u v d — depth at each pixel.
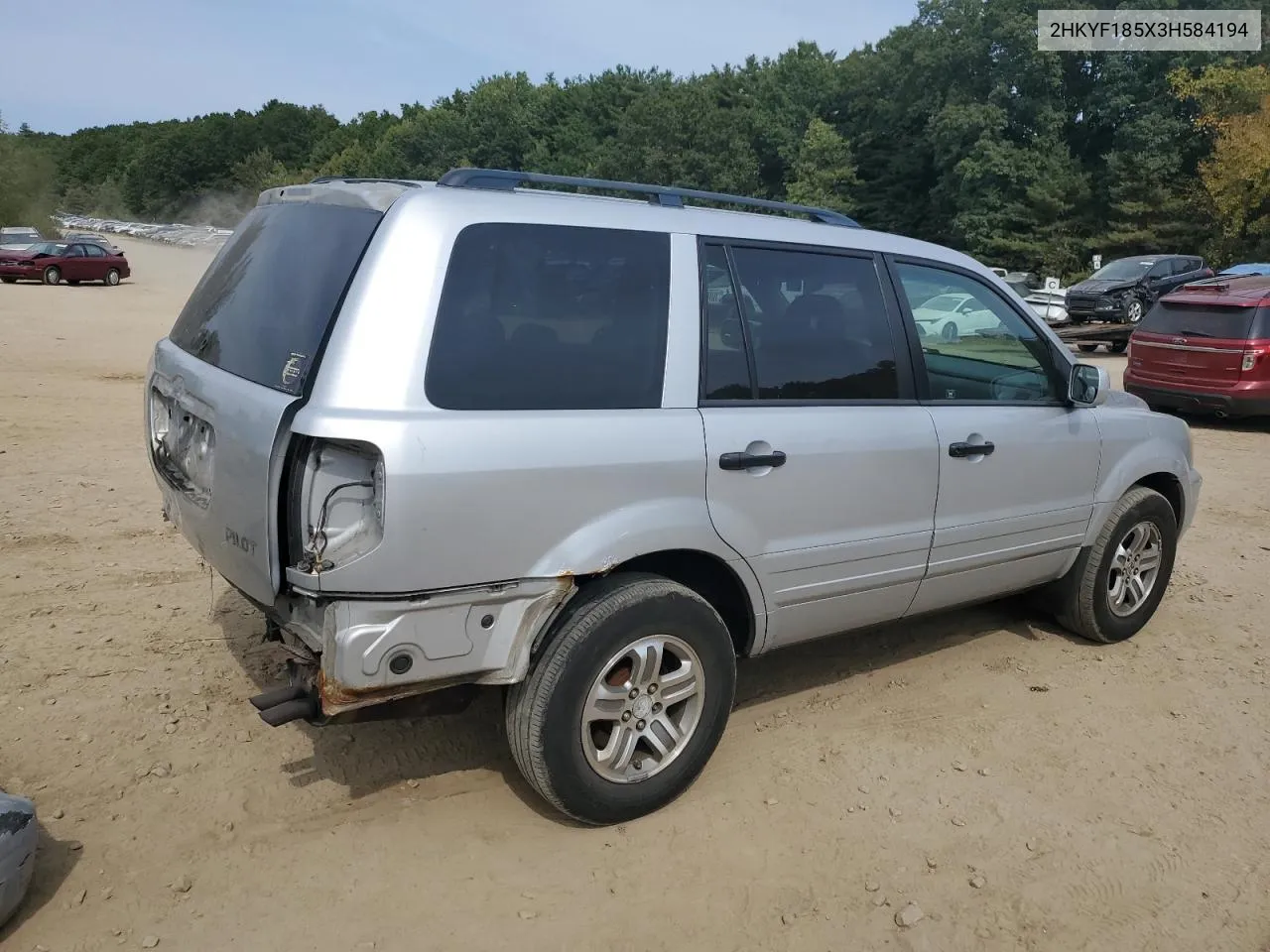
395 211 2.98
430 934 2.87
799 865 3.26
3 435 8.99
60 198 143.62
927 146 54.22
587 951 2.84
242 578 3.08
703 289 3.48
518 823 3.41
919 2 49.91
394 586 2.82
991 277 4.54
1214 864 3.36
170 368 3.68
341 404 2.78
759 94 72.19
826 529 3.76
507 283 3.07
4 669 4.28
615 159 66.88
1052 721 4.31
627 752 3.34
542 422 3.03
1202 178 40.34
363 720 3.07
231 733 3.87
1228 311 11.76
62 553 5.80
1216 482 9.20
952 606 4.50
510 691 3.22
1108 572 5.04
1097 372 4.59
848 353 3.88
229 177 130.62
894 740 4.08
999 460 4.32
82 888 2.96
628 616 3.21
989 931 3.00
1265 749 4.14
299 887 3.03
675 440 3.29
